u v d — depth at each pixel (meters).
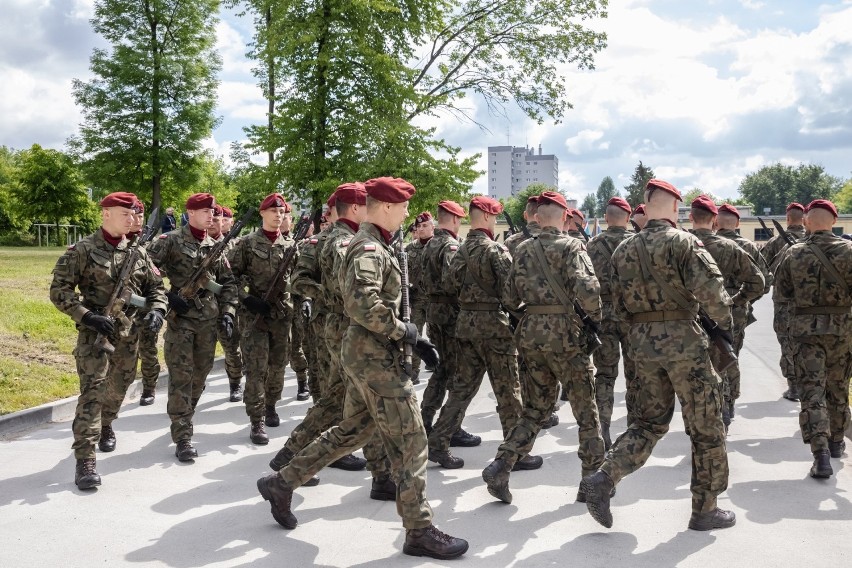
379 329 3.67
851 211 105.19
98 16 30.73
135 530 4.18
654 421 4.13
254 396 6.13
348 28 16.84
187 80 31.64
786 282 5.50
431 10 18.12
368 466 4.76
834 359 5.37
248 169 18.14
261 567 3.70
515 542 4.02
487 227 5.36
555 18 19.75
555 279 4.50
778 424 6.68
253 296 6.20
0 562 3.73
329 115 17.22
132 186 31.41
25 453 5.67
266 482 4.14
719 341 4.03
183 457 5.54
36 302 11.18
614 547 3.95
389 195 3.89
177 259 5.92
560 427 6.70
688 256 3.96
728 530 4.19
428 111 19.41
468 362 5.39
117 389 5.68
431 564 3.73
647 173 86.31
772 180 120.31
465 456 5.77
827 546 3.96
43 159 50.47
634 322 4.25
